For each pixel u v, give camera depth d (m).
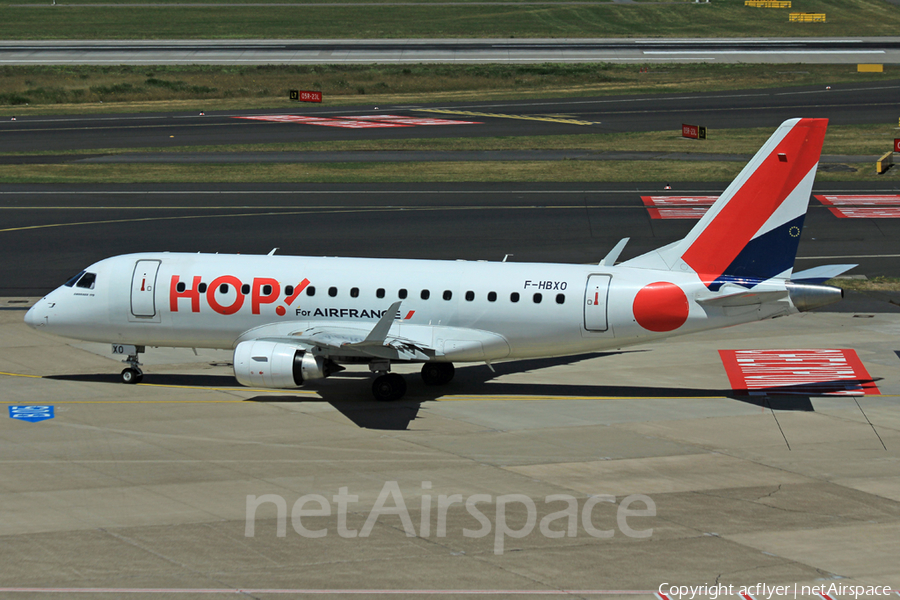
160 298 100.12
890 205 198.00
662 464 77.88
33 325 103.75
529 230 178.50
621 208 197.12
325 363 95.06
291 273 99.31
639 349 119.00
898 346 117.69
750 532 63.38
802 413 93.12
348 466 76.62
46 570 56.03
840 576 56.62
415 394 100.00
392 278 98.00
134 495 69.31
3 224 181.62
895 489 72.44
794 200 89.81
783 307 91.56
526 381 105.31
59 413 91.38
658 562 58.12
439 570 56.53
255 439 83.81
